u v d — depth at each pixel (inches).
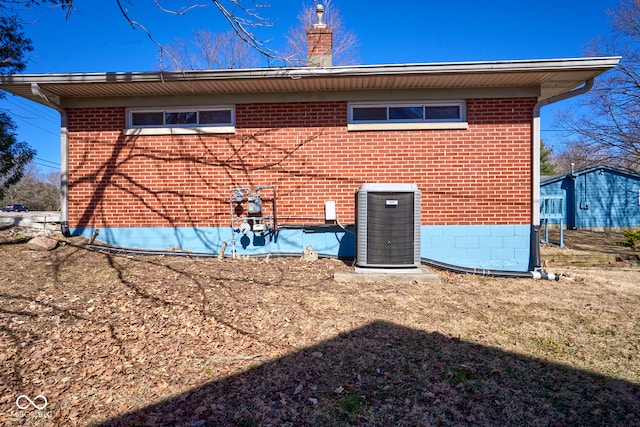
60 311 205.3
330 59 354.9
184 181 348.8
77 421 128.0
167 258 322.0
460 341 187.5
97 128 349.1
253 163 346.6
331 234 346.9
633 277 325.7
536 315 224.8
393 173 340.5
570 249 446.0
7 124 443.5
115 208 349.4
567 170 1378.0
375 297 248.2
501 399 140.6
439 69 294.4
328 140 343.3
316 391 145.0
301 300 238.4
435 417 130.6
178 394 143.1
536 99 333.1
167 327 195.5
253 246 349.7
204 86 326.6
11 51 432.1
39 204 1893.5
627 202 841.5
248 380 152.1
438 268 325.4
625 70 790.5
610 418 129.8
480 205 337.4
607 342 189.5
